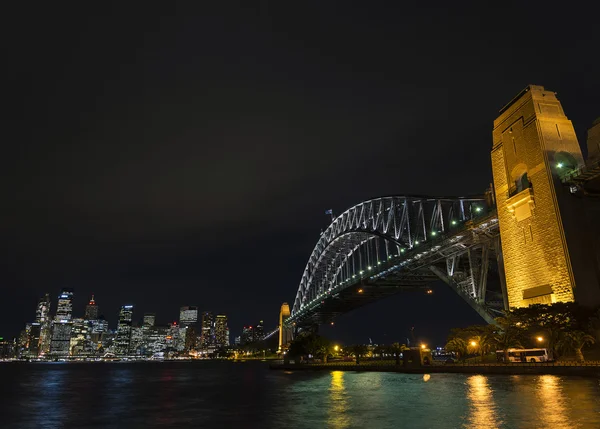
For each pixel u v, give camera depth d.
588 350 56.56
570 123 69.38
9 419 42.94
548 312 59.75
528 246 68.88
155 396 64.19
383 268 113.62
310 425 32.62
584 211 64.88
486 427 27.23
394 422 31.69
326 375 101.38
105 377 133.62
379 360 134.50
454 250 90.62
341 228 149.12
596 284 61.47
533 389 42.69
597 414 28.97
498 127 78.50
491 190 85.75
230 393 64.81
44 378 132.50
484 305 81.88
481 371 66.25
